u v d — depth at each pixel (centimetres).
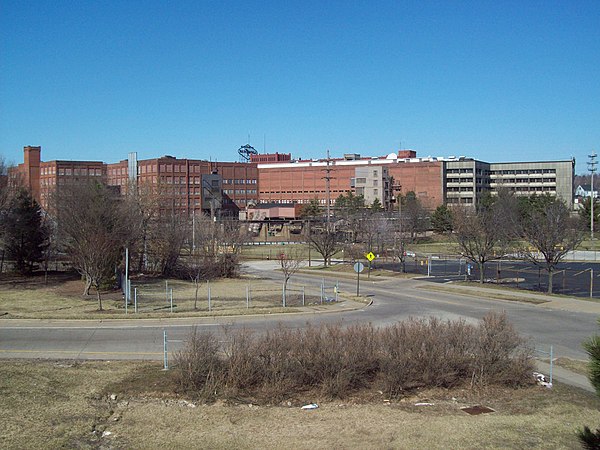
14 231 4556
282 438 1195
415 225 8250
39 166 12694
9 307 3106
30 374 1589
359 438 1198
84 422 1252
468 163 14025
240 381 1511
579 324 2669
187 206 11700
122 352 1966
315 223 10138
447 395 1532
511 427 1274
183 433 1217
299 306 3197
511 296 3600
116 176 13100
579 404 1470
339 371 1527
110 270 3925
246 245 8781
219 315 2812
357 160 15325
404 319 2794
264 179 14600
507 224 5825
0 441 1108
